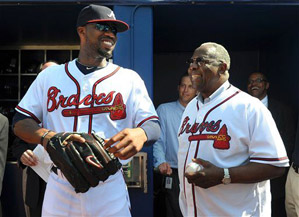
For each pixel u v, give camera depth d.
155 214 3.87
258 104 1.95
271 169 1.88
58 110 1.88
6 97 5.21
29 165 2.66
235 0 3.05
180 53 5.41
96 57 1.92
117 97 1.89
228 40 4.71
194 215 2.02
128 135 1.68
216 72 2.01
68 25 4.02
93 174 1.68
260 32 4.27
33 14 3.51
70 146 1.67
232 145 1.93
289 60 4.10
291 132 3.55
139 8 3.05
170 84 5.40
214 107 2.00
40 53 5.25
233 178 1.86
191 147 2.03
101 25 1.86
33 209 2.93
